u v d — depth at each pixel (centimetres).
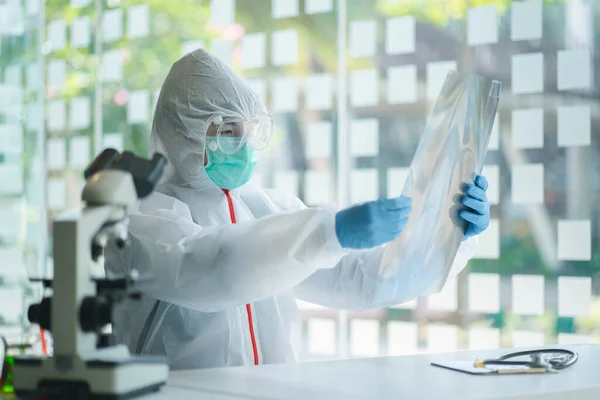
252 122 186
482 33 326
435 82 342
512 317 319
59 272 103
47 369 103
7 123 410
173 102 183
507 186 327
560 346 165
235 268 143
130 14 404
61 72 418
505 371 129
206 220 185
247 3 373
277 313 187
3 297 379
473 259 325
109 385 100
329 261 145
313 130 352
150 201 171
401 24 343
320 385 119
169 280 148
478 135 154
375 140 351
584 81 309
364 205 141
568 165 319
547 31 320
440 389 115
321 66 357
